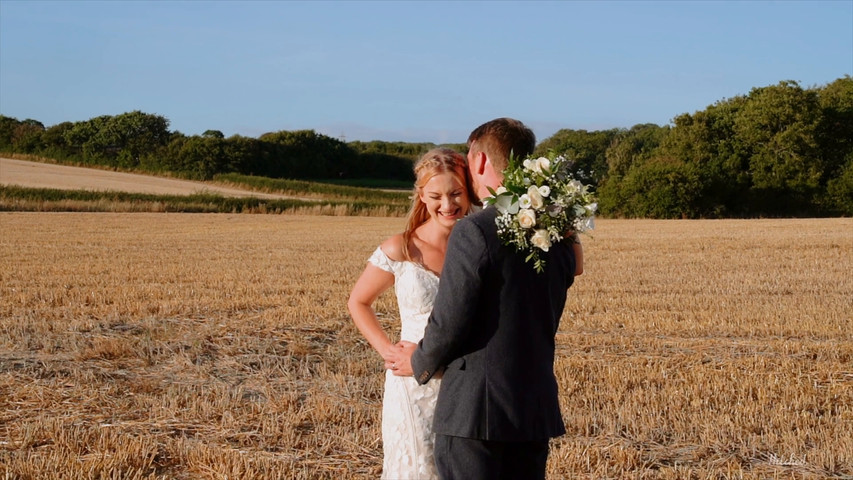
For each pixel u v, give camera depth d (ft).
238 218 125.70
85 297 40.01
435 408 10.16
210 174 231.30
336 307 37.14
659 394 21.99
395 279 11.21
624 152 208.54
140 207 139.74
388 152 327.88
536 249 9.91
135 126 264.31
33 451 17.52
